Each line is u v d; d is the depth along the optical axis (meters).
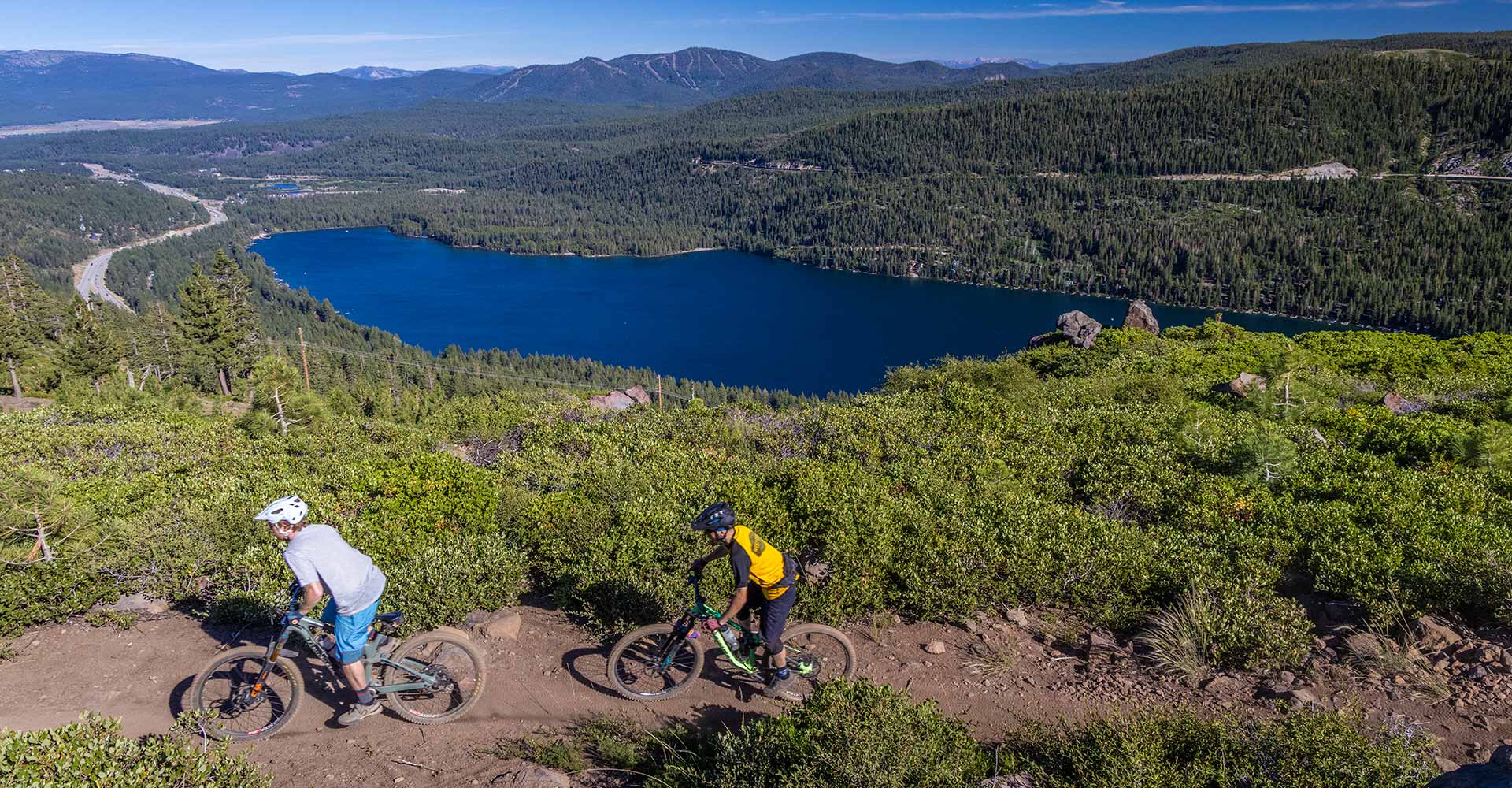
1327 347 32.06
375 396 43.69
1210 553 8.97
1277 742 5.32
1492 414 17.19
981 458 13.54
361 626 5.96
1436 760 5.43
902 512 9.92
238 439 17.36
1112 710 6.36
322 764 5.77
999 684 6.97
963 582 8.20
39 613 7.69
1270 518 10.23
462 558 8.41
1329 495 11.26
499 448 18.56
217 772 5.03
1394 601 7.57
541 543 9.44
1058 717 6.37
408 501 10.12
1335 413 17.09
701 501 10.46
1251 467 12.41
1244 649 7.14
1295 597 8.52
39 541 8.23
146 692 6.67
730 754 5.38
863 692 5.68
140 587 8.39
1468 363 27.72
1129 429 15.65
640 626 7.70
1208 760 5.36
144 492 11.89
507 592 8.38
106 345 75.00
